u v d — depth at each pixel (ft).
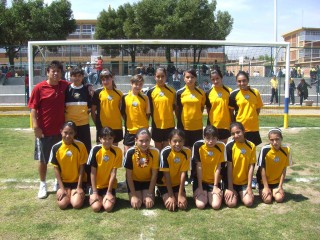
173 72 46.60
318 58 88.74
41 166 15.88
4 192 16.60
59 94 15.83
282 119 41.86
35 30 82.33
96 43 30.30
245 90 17.56
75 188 15.31
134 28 80.94
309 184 17.75
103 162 14.85
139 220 13.44
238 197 15.58
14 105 55.11
